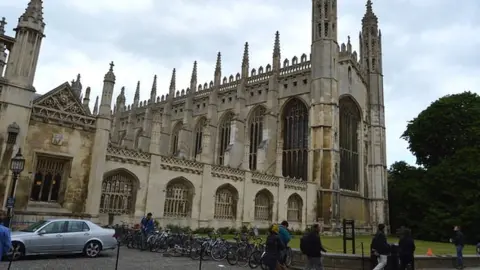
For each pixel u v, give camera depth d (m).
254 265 18.81
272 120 58.38
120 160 28.00
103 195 27.14
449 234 47.16
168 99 76.56
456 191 48.72
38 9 24.38
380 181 61.16
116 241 19.84
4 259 16.30
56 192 24.44
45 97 24.11
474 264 23.48
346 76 59.06
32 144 23.16
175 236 22.27
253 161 60.47
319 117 52.75
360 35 70.44
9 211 18.48
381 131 64.19
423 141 59.31
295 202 46.88
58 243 17.64
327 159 50.97
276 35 63.16
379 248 15.35
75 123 25.38
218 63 70.12
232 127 60.00
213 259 20.50
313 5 58.22
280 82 60.62
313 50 56.22
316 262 14.12
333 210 48.94
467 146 52.38
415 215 56.44
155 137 31.30
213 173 35.56
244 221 38.25
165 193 30.89
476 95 57.72
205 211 34.16
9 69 22.83
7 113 22.05
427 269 20.83
